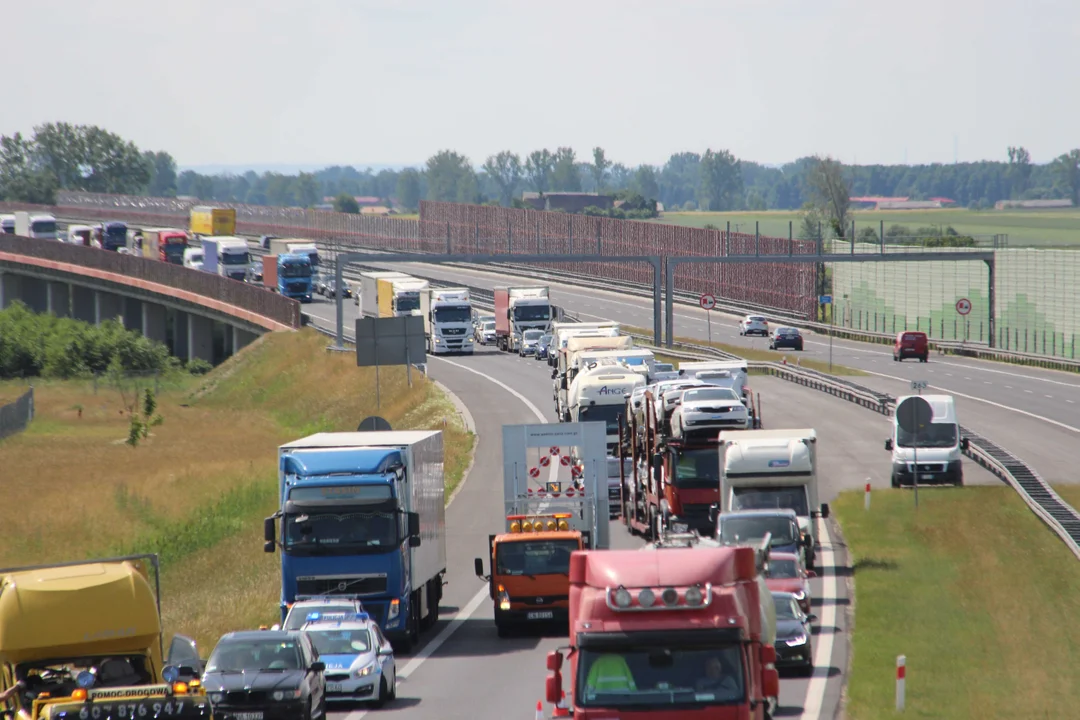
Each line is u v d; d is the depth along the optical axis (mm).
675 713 62312
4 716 74875
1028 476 198000
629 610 63781
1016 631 116250
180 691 70812
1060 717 86562
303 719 83562
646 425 169125
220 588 154250
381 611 119938
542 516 137375
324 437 133875
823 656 107938
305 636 91750
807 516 144500
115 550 180125
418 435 134875
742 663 63281
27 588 78000
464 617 140125
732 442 147000
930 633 115750
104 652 79000
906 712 87625
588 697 62938
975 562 148875
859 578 141875
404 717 92750
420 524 128375
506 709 94438
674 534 89375
